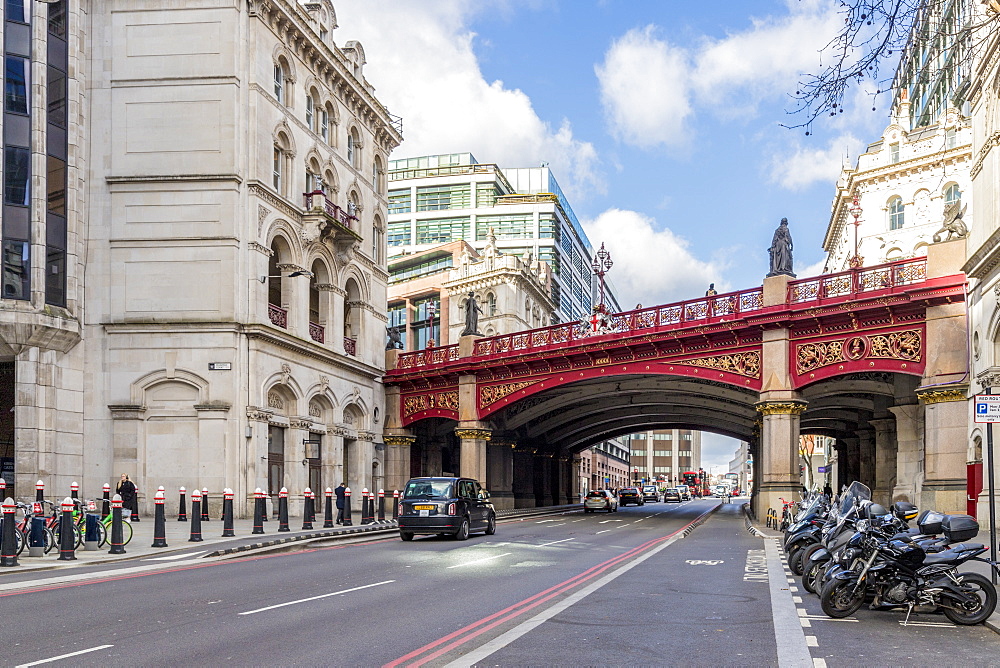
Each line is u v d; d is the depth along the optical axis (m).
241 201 34.56
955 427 29.09
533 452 64.12
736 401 47.06
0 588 13.83
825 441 90.12
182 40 34.91
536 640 9.77
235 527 28.52
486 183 110.44
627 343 39.25
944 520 11.65
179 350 33.59
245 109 35.12
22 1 31.38
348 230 41.03
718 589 14.63
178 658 8.74
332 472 41.31
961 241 30.27
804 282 34.38
